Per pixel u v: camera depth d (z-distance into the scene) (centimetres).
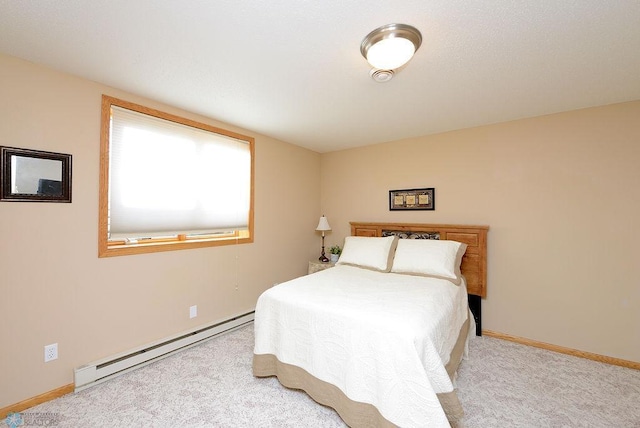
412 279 255
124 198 222
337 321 170
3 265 166
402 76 192
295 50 163
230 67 183
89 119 199
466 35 147
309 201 415
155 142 240
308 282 243
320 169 437
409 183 348
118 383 198
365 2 125
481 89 212
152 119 238
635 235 227
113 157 215
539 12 130
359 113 264
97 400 180
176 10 131
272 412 171
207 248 278
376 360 150
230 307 300
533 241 269
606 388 196
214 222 288
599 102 234
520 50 161
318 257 430
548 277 262
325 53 166
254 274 328
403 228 343
